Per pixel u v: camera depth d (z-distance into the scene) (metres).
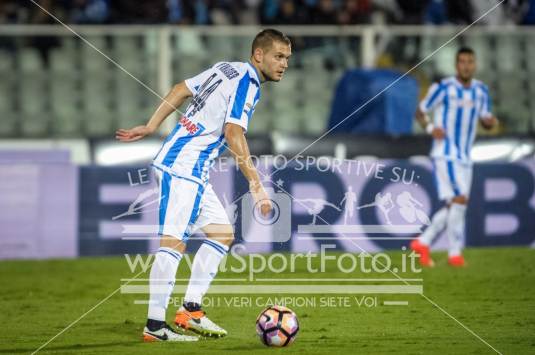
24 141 51.19
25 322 25.61
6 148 49.81
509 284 32.62
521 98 54.56
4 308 28.23
